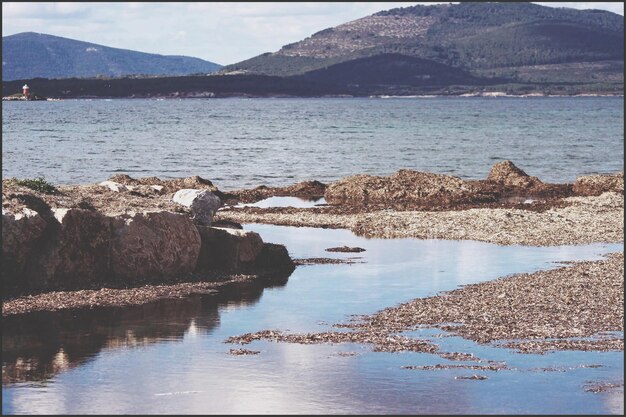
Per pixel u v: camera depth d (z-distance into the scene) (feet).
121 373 73.87
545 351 80.59
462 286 109.81
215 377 73.00
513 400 68.18
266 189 224.53
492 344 82.89
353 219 170.40
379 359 78.23
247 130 510.58
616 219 169.99
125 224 111.04
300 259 129.49
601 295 102.63
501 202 201.77
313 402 67.46
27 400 67.26
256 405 66.74
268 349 81.20
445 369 75.46
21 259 104.27
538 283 109.81
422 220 166.30
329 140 423.23
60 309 96.07
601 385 71.56
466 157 333.42
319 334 86.28
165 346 82.02
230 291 107.45
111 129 508.53
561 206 190.19
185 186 208.33
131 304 99.30
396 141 416.46
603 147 385.70
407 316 93.61
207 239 119.96
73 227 106.83
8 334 85.71
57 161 300.40
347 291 107.34
